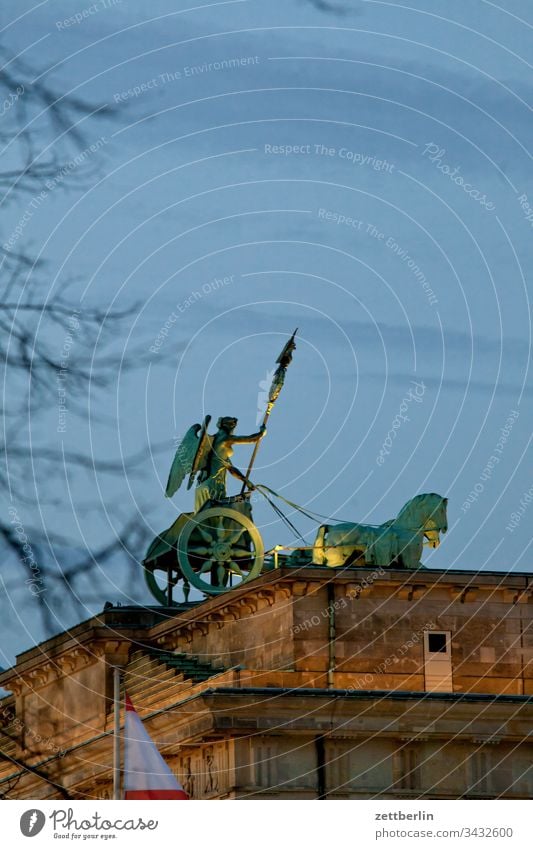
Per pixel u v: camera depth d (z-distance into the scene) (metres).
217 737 118.62
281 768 118.56
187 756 122.94
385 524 125.44
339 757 119.19
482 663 123.94
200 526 130.38
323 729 118.19
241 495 130.75
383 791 119.00
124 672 134.00
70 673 137.12
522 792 120.94
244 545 131.12
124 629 134.25
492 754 121.12
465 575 123.19
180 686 125.38
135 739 99.56
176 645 133.00
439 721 119.19
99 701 134.50
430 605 123.81
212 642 129.12
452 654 123.50
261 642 124.81
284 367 127.25
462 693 119.88
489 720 120.00
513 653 124.50
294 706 118.06
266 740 118.69
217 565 130.75
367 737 119.19
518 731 120.31
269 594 123.38
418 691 121.88
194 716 118.50
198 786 121.44
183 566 130.38
